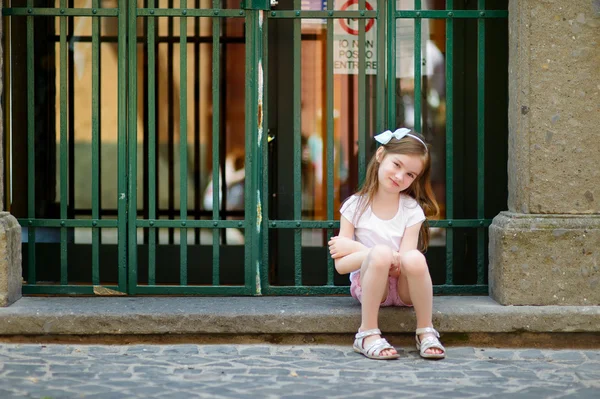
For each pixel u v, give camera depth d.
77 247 5.90
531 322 4.76
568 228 4.80
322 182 5.79
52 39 5.85
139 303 5.02
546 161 4.83
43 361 4.42
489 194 5.68
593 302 4.82
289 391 3.91
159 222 5.23
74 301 5.07
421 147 4.65
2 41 5.40
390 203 4.78
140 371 4.24
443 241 5.83
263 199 5.23
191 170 5.90
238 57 5.82
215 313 4.80
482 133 5.21
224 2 5.81
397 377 4.16
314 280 5.85
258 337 4.82
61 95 5.21
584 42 4.79
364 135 5.21
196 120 5.87
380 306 4.79
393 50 5.18
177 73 5.86
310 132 5.79
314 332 4.79
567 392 3.91
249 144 5.18
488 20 5.62
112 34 5.84
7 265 4.87
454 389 3.95
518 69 4.88
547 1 4.79
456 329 4.77
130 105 5.19
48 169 5.89
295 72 5.18
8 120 5.64
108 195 5.88
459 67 5.73
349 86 5.76
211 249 5.89
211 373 4.21
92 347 4.73
